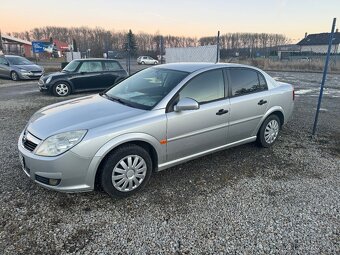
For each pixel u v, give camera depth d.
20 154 2.95
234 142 4.02
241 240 2.42
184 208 2.87
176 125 3.22
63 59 44.41
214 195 3.13
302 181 3.49
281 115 4.66
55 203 2.90
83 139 2.69
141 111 3.12
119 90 3.94
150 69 4.19
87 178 2.77
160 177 3.52
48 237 2.42
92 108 3.31
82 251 2.27
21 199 2.95
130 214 2.76
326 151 4.52
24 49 48.69
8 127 5.65
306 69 24.61
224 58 27.34
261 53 36.81
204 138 3.55
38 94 10.30
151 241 2.40
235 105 3.80
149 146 3.17
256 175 3.63
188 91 3.40
